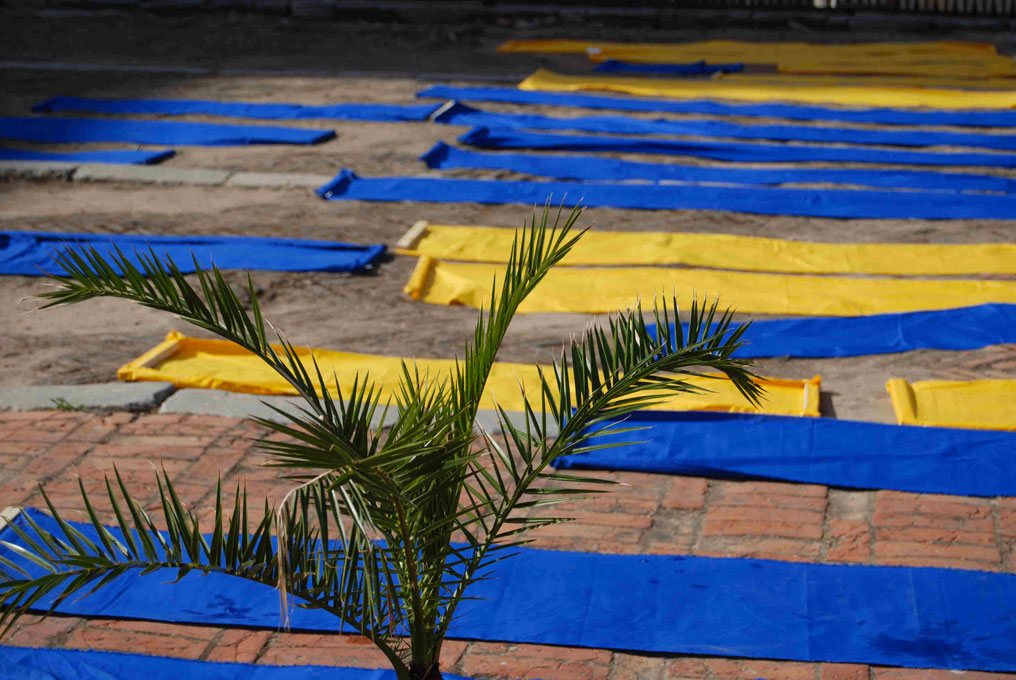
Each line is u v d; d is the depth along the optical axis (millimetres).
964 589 4445
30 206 10164
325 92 14750
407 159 11609
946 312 7480
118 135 12516
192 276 8414
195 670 4051
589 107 13930
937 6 19250
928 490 5262
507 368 6691
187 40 18422
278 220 9758
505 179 10961
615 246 8969
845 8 19469
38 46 17859
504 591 4496
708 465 5461
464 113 13453
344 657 4117
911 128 12836
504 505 3688
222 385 6500
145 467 5551
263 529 3148
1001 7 19000
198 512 5117
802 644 4160
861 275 8406
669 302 7809
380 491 2820
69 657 4121
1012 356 6855
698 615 4344
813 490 5297
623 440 5742
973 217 9727
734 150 11789
